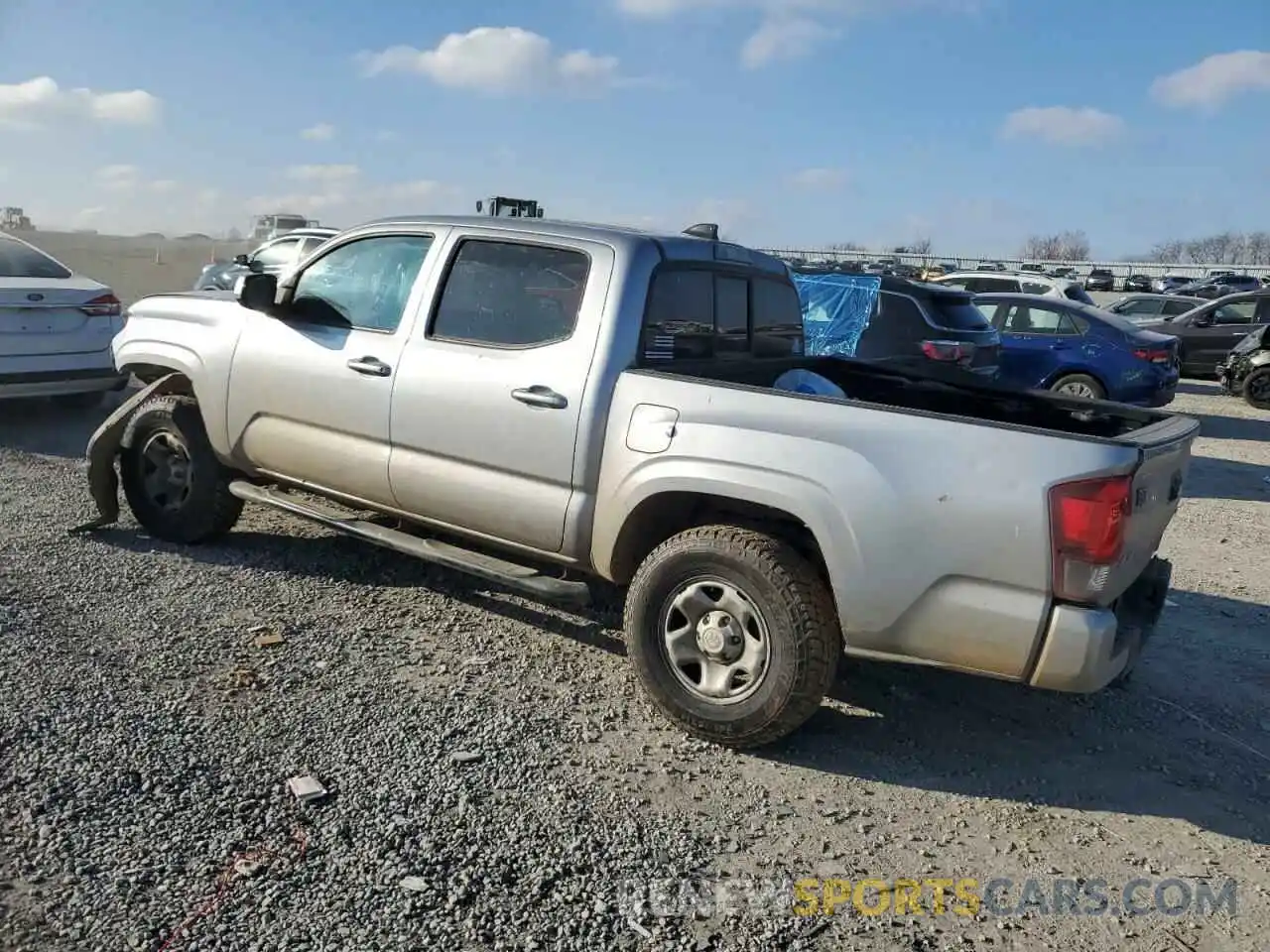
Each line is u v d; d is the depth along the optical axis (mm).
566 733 3959
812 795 3670
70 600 4859
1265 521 8547
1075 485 3359
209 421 5500
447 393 4578
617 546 4195
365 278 5066
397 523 5328
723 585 3885
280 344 5203
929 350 10180
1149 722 4480
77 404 10109
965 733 4262
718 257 4859
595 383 4203
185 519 5707
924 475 3549
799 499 3709
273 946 2643
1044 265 63875
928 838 3451
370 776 3514
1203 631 5707
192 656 4348
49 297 8477
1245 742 4352
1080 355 12492
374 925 2754
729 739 3898
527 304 4492
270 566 5570
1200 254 93000
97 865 2920
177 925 2697
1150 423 4520
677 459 3959
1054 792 3814
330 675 4289
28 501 6590
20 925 2650
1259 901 3197
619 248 4316
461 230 4762
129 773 3396
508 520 4480
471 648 4695
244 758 3564
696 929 2875
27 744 3518
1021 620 3449
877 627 3660
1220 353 18891
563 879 3039
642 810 3467
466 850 3137
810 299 11047
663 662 4027
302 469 5227
